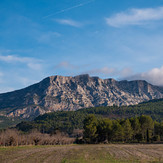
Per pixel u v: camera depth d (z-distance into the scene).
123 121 125.69
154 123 130.88
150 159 34.62
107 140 114.12
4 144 67.31
